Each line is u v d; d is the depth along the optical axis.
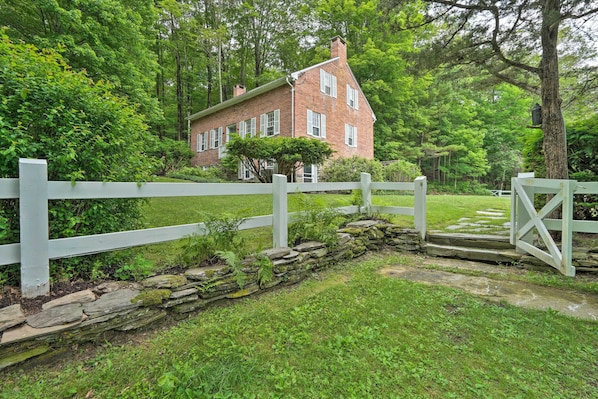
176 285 2.23
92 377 1.57
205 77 23.17
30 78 2.02
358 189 5.04
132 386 1.50
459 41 4.75
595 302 2.61
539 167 4.75
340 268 3.65
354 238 4.16
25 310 1.72
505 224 5.46
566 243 2.83
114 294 1.99
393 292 2.80
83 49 8.84
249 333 2.02
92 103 2.29
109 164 2.42
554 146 4.06
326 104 14.19
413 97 21.09
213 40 20.39
